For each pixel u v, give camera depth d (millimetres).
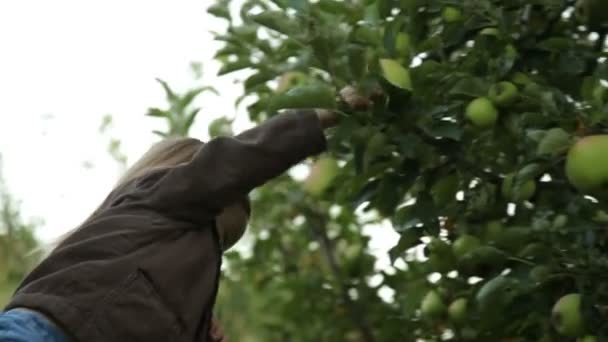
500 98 3338
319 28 3508
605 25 3473
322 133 3172
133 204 3113
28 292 2994
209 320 3152
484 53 3436
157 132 4699
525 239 3438
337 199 3725
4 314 2959
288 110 3266
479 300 3391
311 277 5754
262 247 5820
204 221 3125
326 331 5727
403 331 4453
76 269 2994
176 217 3096
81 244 3035
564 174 3510
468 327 4004
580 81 3480
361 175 3525
